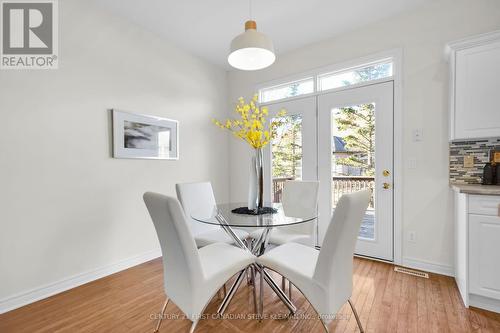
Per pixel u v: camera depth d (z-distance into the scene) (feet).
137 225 8.95
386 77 8.52
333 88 9.70
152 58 9.48
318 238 10.14
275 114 11.27
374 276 7.58
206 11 8.16
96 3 7.76
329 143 9.81
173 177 10.28
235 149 12.88
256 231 7.91
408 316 5.61
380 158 8.70
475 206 5.75
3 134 6.09
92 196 7.74
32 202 6.53
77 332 5.22
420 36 7.87
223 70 12.80
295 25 8.87
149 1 7.64
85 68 7.58
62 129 7.09
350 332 5.11
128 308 6.10
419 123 7.92
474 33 7.06
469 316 5.56
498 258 5.51
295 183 8.43
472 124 6.43
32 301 6.44
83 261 7.50
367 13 8.20
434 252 7.79
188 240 4.32
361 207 4.58
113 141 8.21
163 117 9.85
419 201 7.98
